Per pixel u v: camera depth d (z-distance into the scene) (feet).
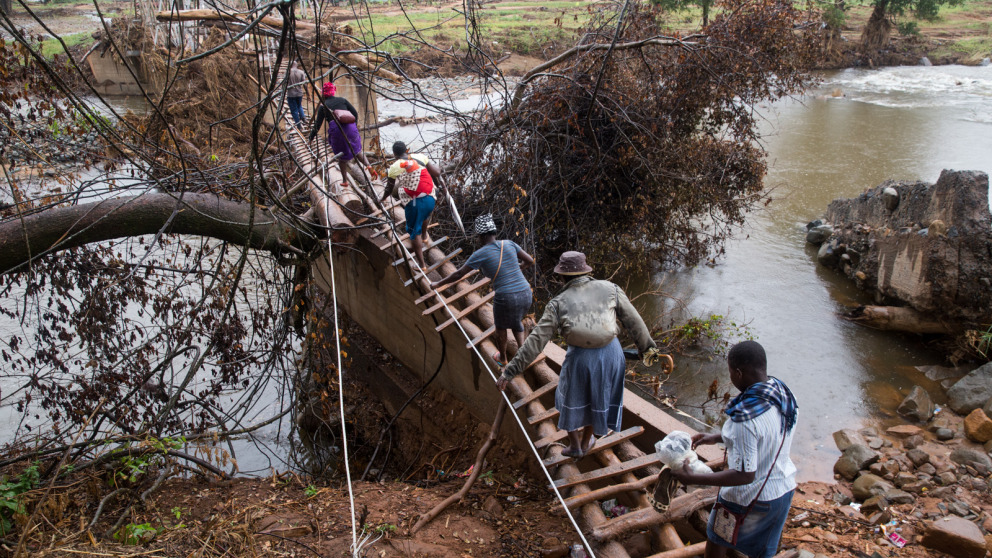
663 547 14.19
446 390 27.45
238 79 61.57
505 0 169.89
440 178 24.95
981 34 125.80
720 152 38.99
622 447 16.93
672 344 33.24
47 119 27.58
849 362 31.22
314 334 29.04
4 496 17.04
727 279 40.81
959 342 30.94
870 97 90.99
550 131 35.91
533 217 34.06
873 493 21.03
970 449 23.15
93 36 91.35
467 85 90.33
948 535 17.19
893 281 34.37
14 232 22.00
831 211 45.80
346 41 46.73
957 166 58.18
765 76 35.99
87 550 15.08
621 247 40.27
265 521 16.97
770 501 11.59
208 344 26.22
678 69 35.96
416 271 25.52
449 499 17.84
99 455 21.72
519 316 18.78
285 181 33.60
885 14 121.90
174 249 46.24
